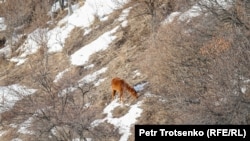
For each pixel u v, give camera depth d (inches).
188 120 2474.2
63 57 4776.1
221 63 2464.3
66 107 2755.9
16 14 6077.8
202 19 3115.2
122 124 3115.2
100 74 4023.1
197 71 2645.2
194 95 2527.1
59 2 5856.3
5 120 3181.6
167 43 3157.0
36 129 2679.6
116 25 4739.2
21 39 5743.1
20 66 5162.4
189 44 2994.6
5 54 5679.1
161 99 3009.4
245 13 2640.3
